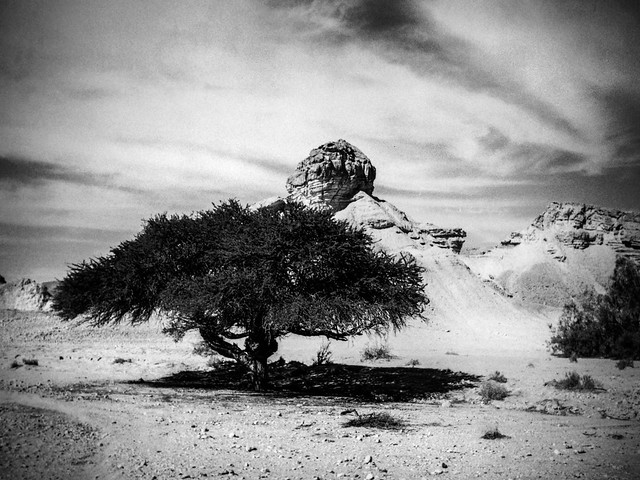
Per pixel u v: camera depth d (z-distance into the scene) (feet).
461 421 51.70
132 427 42.93
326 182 375.66
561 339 137.08
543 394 71.87
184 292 71.36
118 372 85.05
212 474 31.94
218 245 76.79
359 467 34.32
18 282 185.06
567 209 501.97
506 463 35.88
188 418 48.19
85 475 30.89
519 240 490.49
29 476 29.96
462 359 120.47
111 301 75.82
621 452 39.11
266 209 82.74
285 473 32.73
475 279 321.52
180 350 118.83
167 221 80.28
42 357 95.50
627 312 128.88
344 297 72.84
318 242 73.46
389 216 374.84
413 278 81.56
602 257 457.27
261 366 75.92
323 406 60.18
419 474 33.30
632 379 86.53
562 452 38.60
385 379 87.92
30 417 43.32
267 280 68.90
